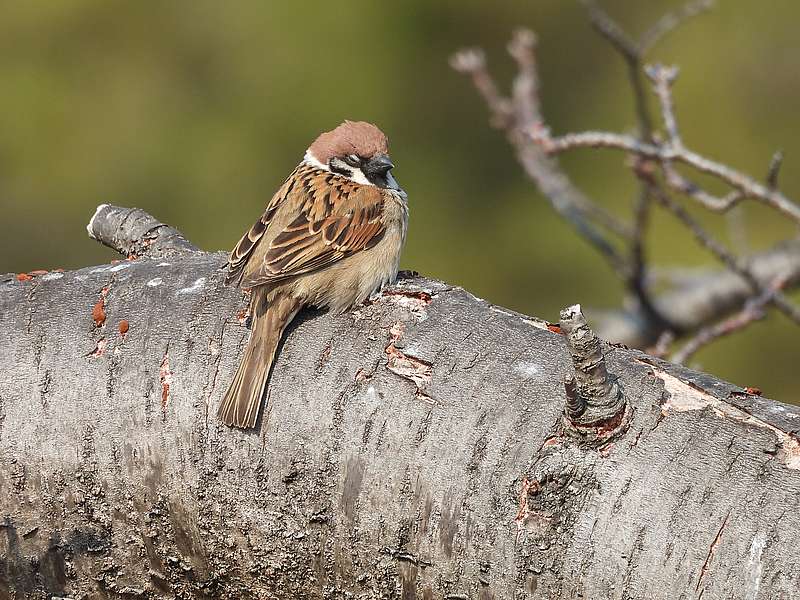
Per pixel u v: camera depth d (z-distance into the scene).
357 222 8.82
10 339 7.62
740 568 6.03
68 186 26.36
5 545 7.46
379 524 6.80
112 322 7.62
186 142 26.80
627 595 6.19
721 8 26.47
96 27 27.69
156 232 9.33
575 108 27.25
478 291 25.95
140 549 7.37
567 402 6.34
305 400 7.08
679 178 10.98
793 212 10.41
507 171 26.86
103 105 27.02
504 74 27.36
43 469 7.37
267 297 7.65
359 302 7.50
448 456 6.70
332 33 27.00
